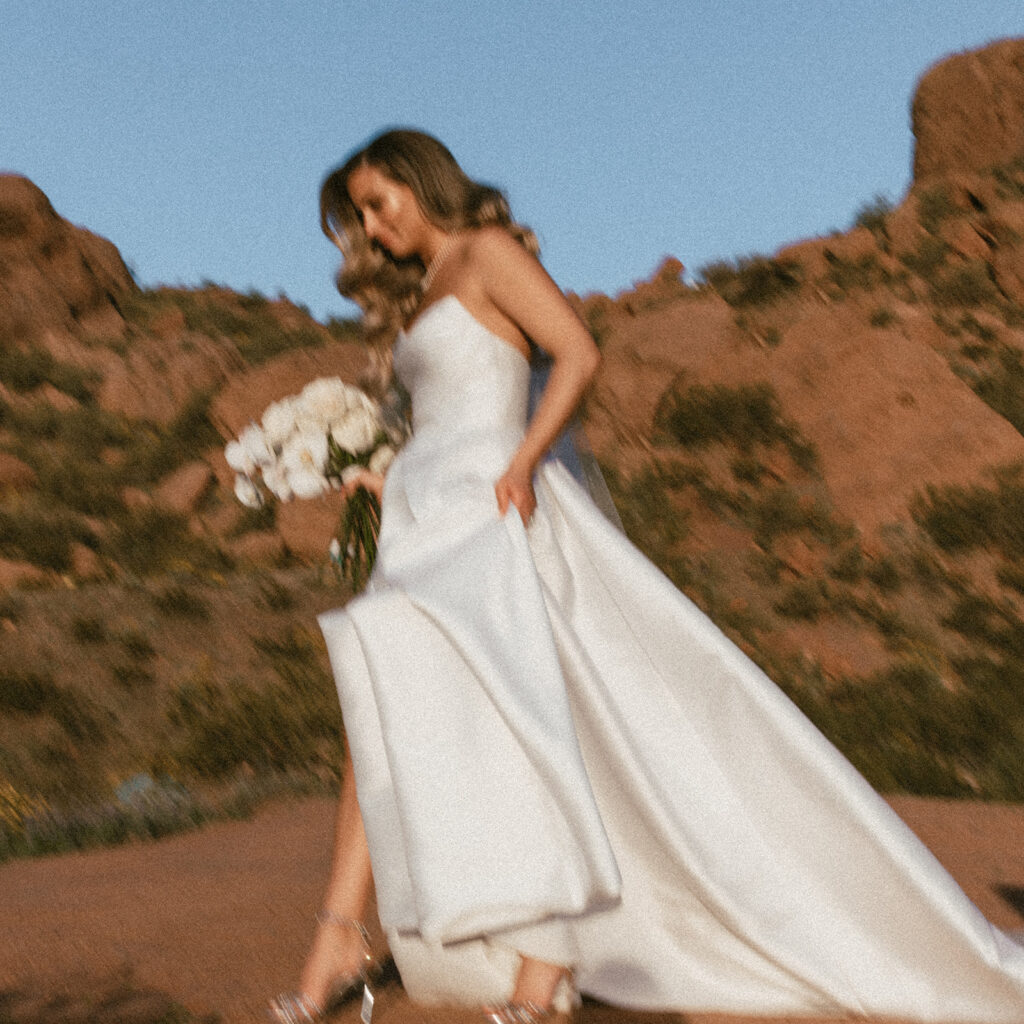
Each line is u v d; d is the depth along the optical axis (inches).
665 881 101.0
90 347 888.3
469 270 105.7
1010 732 367.2
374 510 127.5
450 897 89.6
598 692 99.0
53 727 354.6
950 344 776.3
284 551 550.9
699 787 101.6
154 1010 108.5
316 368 690.2
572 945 93.6
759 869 100.5
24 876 194.9
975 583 494.3
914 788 311.6
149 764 333.1
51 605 434.6
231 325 1006.4
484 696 94.8
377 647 96.1
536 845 91.4
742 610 473.4
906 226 944.3
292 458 127.9
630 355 639.8
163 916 150.3
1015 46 1179.9
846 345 588.1
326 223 116.1
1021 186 1007.0
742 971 100.2
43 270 946.7
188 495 612.7
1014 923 133.4
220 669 408.8
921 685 410.0
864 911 100.2
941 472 547.5
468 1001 97.9
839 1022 97.3
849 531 524.7
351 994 108.0
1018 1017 96.7
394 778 93.0
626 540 107.0
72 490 621.3
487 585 97.1
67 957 131.1
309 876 175.5
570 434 115.4
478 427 104.6
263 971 120.8
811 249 919.0
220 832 236.8
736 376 610.9
